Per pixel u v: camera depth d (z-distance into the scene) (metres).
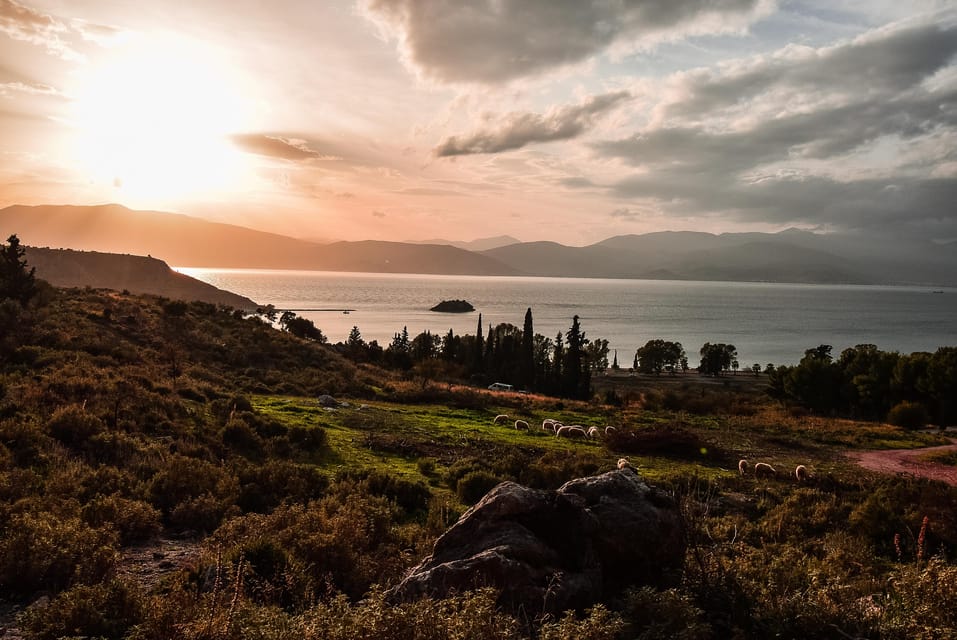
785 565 8.91
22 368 26.12
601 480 7.81
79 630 5.81
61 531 8.27
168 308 53.53
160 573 8.80
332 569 8.43
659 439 25.78
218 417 23.77
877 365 54.09
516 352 99.25
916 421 42.06
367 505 11.95
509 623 4.93
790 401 58.97
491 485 16.22
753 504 16.73
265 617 5.24
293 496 13.85
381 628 4.71
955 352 49.81
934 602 6.21
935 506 14.01
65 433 16.05
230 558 7.71
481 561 6.11
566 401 49.78
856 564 10.40
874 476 22.03
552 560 6.61
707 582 7.04
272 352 50.81
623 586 6.91
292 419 27.36
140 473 14.10
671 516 7.61
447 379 64.00
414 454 22.25
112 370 29.78
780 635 6.10
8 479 11.15
